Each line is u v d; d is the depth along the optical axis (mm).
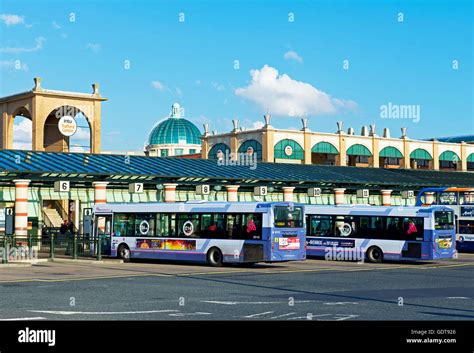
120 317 14539
